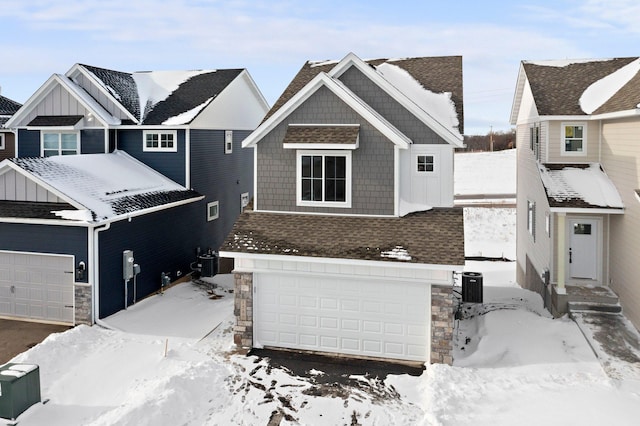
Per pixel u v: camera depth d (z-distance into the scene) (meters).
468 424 9.76
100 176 18.44
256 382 11.84
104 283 16.03
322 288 13.54
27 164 16.38
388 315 13.18
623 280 15.46
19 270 16.14
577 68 19.69
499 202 44.28
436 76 17.83
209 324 15.65
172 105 22.98
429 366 12.53
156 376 11.95
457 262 12.37
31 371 10.41
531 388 11.17
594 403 10.39
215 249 24.27
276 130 15.41
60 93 22.02
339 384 11.77
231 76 25.39
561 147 17.80
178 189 21.25
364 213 14.98
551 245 16.91
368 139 14.82
